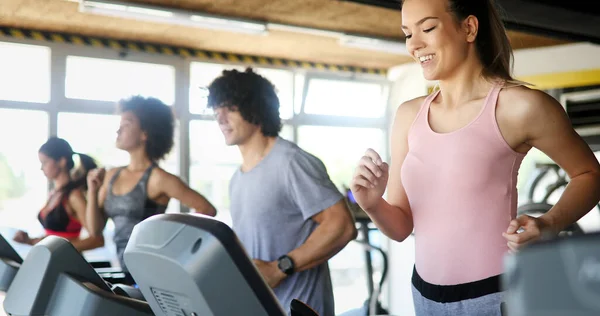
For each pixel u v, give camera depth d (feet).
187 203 11.06
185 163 23.89
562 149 5.33
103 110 21.95
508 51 5.72
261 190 7.65
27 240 13.43
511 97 5.29
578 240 1.57
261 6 19.31
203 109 8.23
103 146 21.89
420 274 5.72
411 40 5.54
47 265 4.71
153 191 10.96
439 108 5.68
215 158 24.40
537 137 5.32
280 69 26.43
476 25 5.44
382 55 26.04
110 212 11.14
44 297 4.74
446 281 5.46
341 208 7.52
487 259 5.29
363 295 27.40
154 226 3.40
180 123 23.82
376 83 28.78
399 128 6.14
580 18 16.17
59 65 21.35
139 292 5.47
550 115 5.23
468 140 5.33
